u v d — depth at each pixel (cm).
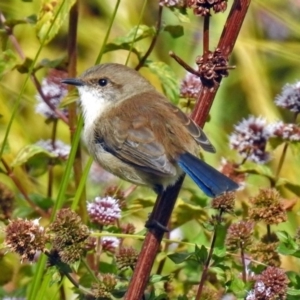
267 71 1598
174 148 891
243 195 1302
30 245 812
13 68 1065
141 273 784
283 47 1584
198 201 1099
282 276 848
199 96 806
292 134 1082
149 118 930
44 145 1157
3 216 1061
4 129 1504
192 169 862
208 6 773
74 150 934
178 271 1020
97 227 979
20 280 1083
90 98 1024
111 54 1614
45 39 949
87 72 1040
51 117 1159
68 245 823
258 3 1598
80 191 947
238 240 907
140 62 1070
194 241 1042
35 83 1093
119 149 934
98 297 880
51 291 1036
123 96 1011
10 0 1567
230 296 950
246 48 1598
